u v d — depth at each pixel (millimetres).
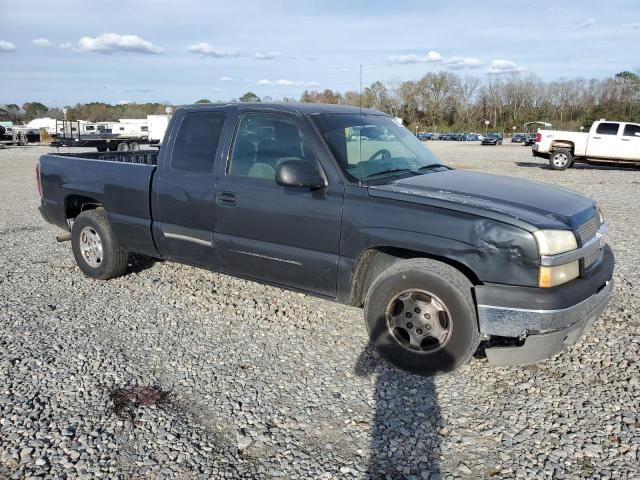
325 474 2762
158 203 4926
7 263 6465
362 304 4137
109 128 41719
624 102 98938
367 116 4793
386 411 3328
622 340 4293
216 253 4629
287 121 4266
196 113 4812
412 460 2875
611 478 2717
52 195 5945
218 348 4188
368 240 3752
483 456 2904
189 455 2893
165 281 5738
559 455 2904
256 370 3842
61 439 3004
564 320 3322
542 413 3303
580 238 3504
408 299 3682
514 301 3314
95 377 3705
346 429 3146
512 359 3480
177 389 3570
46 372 3760
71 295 5332
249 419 3232
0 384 3580
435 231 3525
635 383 3633
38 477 2701
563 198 3928
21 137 46625
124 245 5391
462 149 46125
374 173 4125
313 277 4109
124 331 4484
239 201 4367
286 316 4816
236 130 4523
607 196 12758
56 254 6914
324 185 3979
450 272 3498
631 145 20172
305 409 3346
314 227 4000
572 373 3791
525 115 108500
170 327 4574
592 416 3266
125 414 3266
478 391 3561
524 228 3314
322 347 4215
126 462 2832
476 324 3482
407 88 103375
